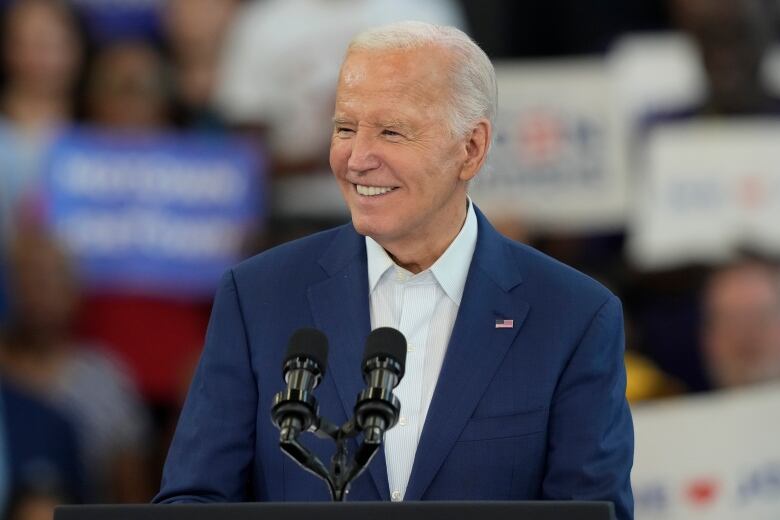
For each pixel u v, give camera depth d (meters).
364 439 7.04
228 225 20.94
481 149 8.67
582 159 21.42
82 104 20.89
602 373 8.52
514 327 8.66
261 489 8.55
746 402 18.42
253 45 21.28
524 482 8.34
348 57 8.45
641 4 22.11
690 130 21.72
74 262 20.44
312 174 21.11
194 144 20.97
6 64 20.66
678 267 21.30
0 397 19.69
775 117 21.91
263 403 8.56
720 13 21.98
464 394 8.46
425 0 21.58
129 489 20.20
